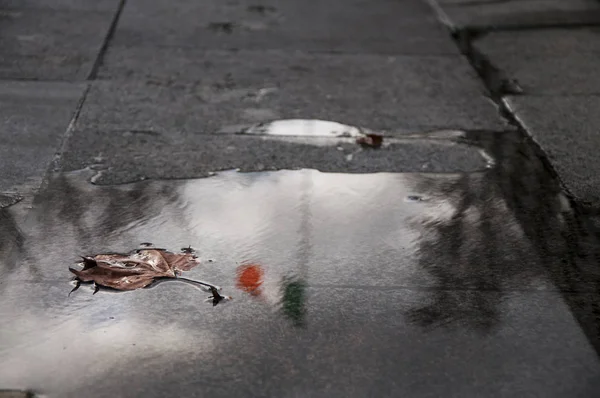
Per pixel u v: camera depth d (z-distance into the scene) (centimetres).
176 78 657
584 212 464
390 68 698
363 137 561
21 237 416
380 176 502
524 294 384
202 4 862
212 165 509
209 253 410
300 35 775
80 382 317
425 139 561
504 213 461
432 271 401
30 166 495
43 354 331
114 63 681
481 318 364
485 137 566
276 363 330
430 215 457
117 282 381
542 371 331
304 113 600
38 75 645
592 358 340
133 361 329
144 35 754
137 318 356
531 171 514
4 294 369
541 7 883
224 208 456
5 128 546
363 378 323
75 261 398
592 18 843
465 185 493
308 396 313
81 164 502
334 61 710
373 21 827
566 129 580
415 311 368
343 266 403
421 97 638
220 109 601
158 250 410
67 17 791
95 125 561
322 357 335
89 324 351
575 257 418
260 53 722
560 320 365
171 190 474
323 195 476
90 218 439
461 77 682
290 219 446
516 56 735
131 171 496
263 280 388
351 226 442
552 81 675
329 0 896
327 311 366
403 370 329
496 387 321
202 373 323
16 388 313
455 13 862
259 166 510
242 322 356
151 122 573
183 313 360
